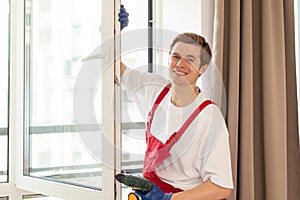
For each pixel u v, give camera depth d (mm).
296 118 2229
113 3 1689
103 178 1710
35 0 2066
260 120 2148
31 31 2086
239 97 2076
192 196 1562
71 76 1869
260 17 2139
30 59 2088
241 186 2041
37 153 2035
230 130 2012
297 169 2238
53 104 1957
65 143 1899
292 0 2209
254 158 2145
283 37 2160
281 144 2135
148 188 1518
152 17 2275
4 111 2113
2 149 2107
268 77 2094
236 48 2018
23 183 2051
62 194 1878
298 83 2408
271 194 2098
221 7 1990
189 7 2174
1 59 2105
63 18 1924
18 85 2090
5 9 2113
